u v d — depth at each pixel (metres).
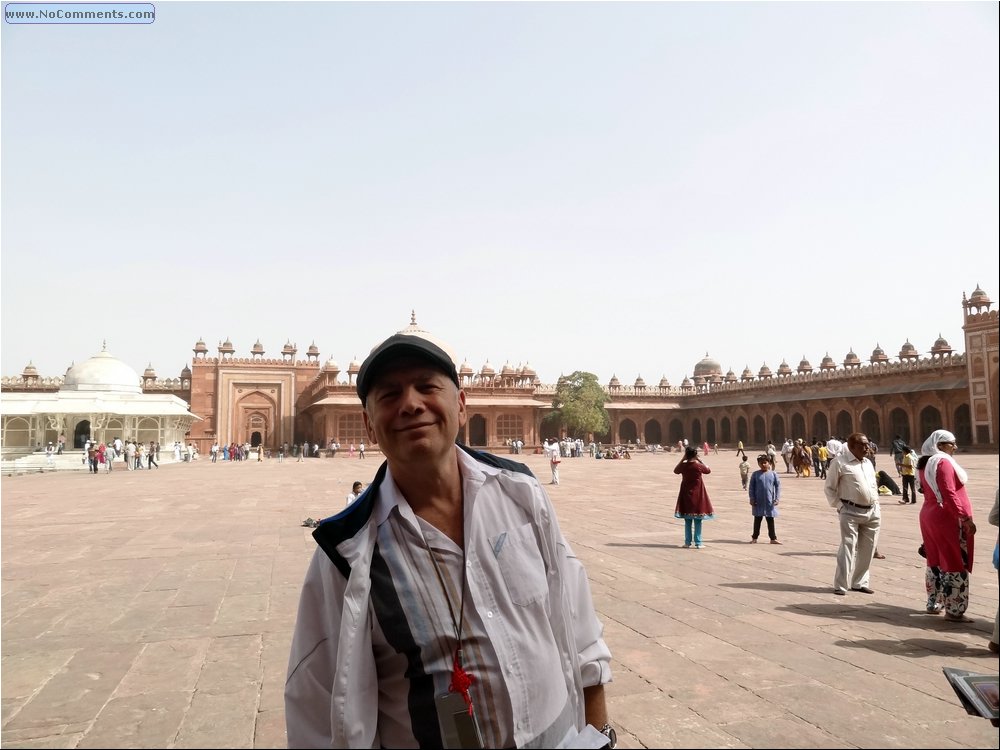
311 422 45.62
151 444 29.23
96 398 33.28
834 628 4.34
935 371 34.19
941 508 4.49
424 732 1.14
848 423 40.28
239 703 3.27
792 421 42.97
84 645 4.21
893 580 5.76
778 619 4.57
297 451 42.72
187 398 46.38
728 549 7.42
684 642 4.07
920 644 3.98
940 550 4.50
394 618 1.19
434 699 1.15
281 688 3.47
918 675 3.46
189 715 3.13
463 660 1.18
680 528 9.16
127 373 39.56
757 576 5.98
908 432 36.75
